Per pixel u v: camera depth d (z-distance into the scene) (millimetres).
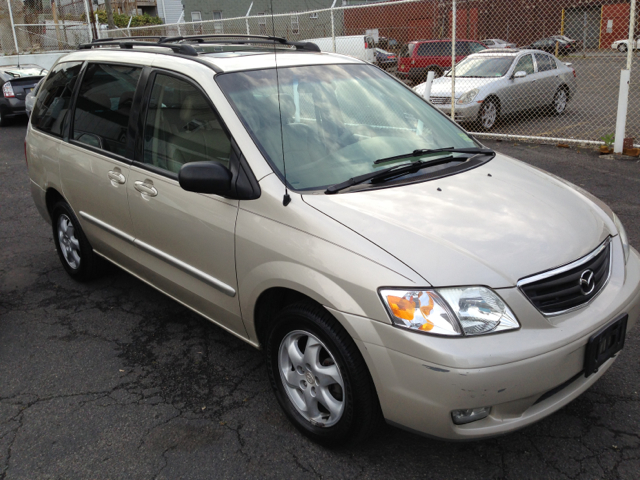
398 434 2713
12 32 21297
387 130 3254
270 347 2738
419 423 2188
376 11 16062
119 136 3561
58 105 4312
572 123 10805
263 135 2832
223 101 2908
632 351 3244
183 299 3375
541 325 2195
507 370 2062
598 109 12164
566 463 2473
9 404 3037
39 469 2555
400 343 2127
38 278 4707
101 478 2492
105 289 4449
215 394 3080
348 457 2566
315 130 3014
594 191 6250
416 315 2117
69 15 23141
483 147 3496
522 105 10961
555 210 2678
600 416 2750
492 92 10258
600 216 2818
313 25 16484
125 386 3174
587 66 14422
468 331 2100
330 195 2613
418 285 2145
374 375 2225
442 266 2189
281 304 2799
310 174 2760
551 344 2150
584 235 2541
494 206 2607
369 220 2414
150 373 3295
